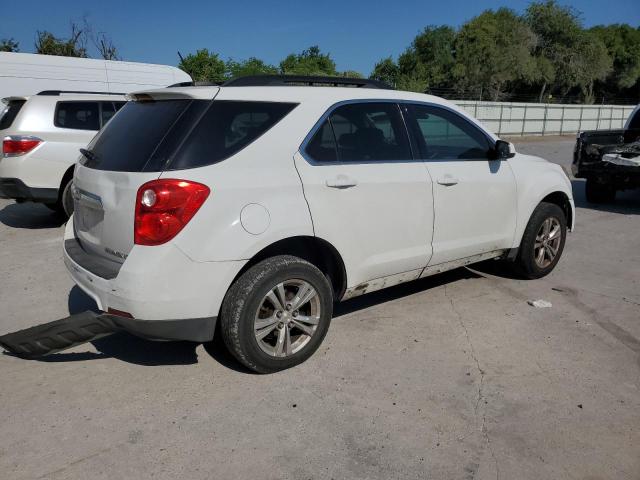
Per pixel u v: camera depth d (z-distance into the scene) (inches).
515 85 2171.5
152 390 133.3
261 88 139.9
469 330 167.8
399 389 134.2
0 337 136.4
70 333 127.2
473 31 1926.7
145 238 119.5
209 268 123.0
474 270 225.6
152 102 138.9
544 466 107.3
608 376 141.0
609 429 119.0
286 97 141.5
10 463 107.1
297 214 134.3
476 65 1911.9
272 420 121.4
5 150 289.0
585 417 123.3
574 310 183.9
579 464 108.0
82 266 133.6
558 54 2137.1
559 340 161.3
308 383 136.6
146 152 125.9
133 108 143.7
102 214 132.0
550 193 204.8
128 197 122.7
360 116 153.9
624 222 329.4
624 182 349.4
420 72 2017.7
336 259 148.2
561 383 137.5
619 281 214.8
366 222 149.6
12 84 506.3
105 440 114.3
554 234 211.8
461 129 179.3
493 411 125.3
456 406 127.3
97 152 142.0
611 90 2529.5
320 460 108.7
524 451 111.7
